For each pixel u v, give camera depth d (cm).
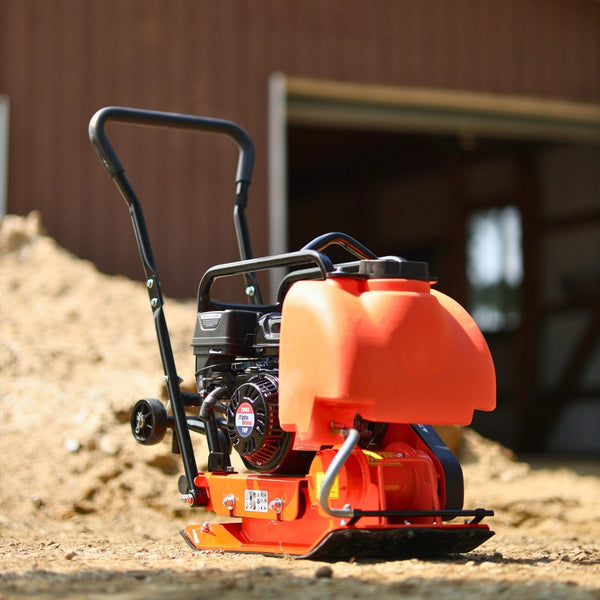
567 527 772
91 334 977
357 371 390
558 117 1622
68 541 576
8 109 1274
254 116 1384
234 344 464
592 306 2019
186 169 1338
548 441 2145
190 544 488
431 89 1491
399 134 2177
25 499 702
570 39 1580
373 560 424
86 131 1302
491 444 1023
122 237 1302
